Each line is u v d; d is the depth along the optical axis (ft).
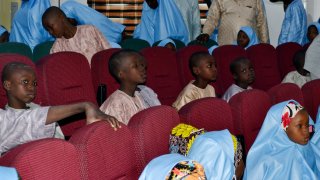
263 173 7.84
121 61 8.85
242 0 20.47
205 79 10.98
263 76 16.02
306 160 8.32
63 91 9.12
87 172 5.24
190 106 7.30
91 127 5.47
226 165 6.01
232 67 12.71
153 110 6.47
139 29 21.70
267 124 8.04
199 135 6.24
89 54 12.52
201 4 29.17
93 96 9.70
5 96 7.78
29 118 6.91
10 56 8.11
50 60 8.99
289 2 24.54
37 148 4.73
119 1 28.89
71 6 17.93
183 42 20.42
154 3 21.03
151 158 6.31
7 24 26.84
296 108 7.98
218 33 20.98
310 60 13.32
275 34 29.07
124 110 8.73
